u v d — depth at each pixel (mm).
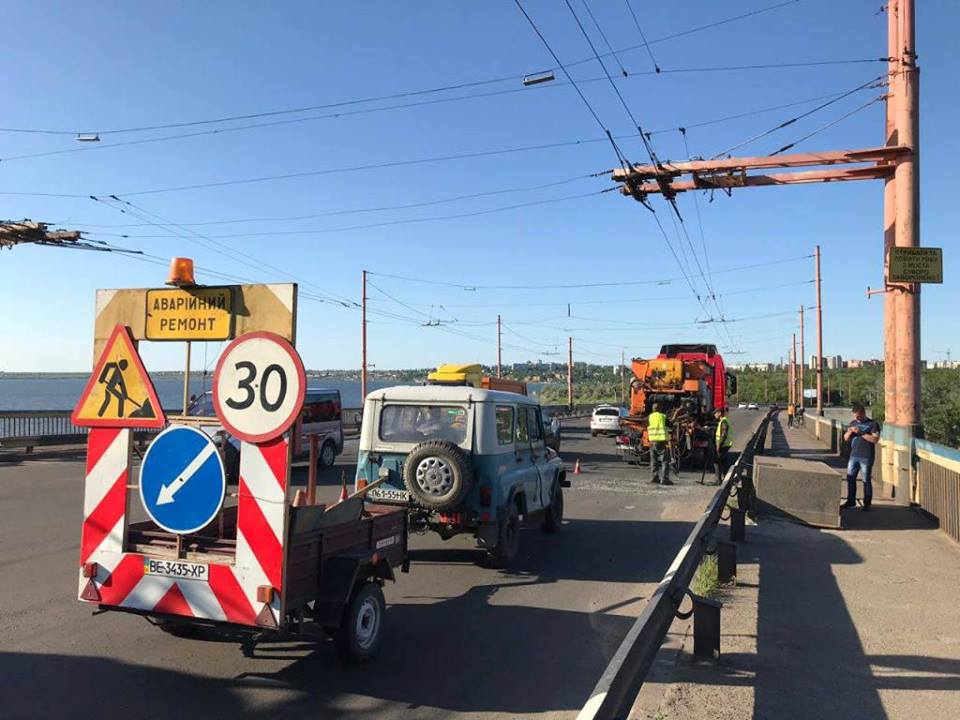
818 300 45156
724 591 7238
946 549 9344
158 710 4465
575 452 27016
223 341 4949
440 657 5547
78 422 5102
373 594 5484
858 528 10891
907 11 14977
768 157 16703
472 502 8180
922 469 12227
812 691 4699
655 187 18250
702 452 21016
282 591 4582
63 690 4746
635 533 10906
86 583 4992
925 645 5621
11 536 9781
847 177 16672
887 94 15945
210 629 5828
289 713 4477
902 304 14312
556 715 4531
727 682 4840
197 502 4793
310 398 19266
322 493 14766
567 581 7992
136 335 5168
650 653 3869
